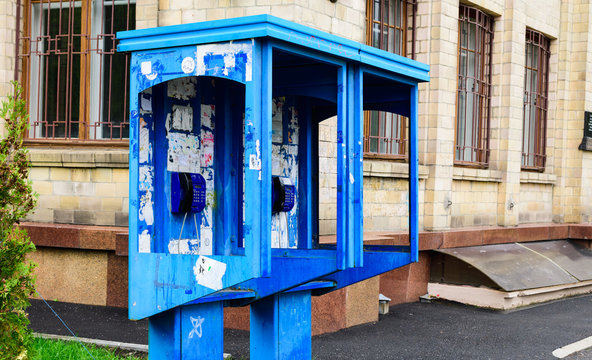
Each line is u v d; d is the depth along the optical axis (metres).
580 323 10.13
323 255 6.08
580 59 15.52
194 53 4.54
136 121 4.74
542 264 12.35
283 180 6.23
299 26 4.64
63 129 9.54
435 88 11.50
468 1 12.34
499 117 13.45
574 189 15.62
